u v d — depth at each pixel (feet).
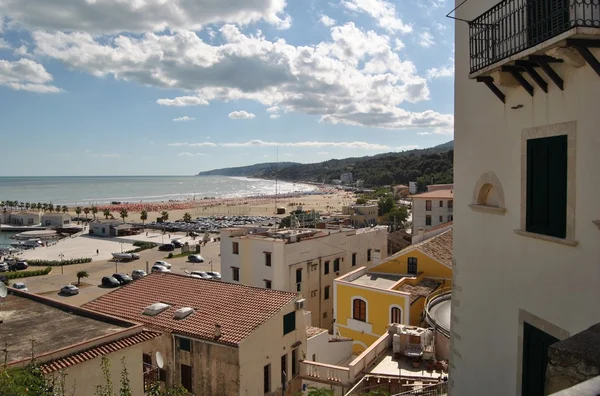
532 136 35.14
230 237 167.73
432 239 146.82
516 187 37.37
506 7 36.19
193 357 78.23
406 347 88.22
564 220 32.22
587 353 21.91
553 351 23.39
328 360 103.91
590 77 29.22
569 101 31.22
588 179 29.55
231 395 74.74
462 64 45.91
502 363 39.55
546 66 31.45
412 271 135.03
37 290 230.07
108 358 57.57
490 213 41.16
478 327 43.32
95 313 70.69
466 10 44.75
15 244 379.96
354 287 122.01
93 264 300.61
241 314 84.02
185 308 87.45
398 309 113.19
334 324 126.62
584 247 29.99
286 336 85.76
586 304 29.84
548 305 33.60
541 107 34.17
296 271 158.10
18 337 62.44
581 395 15.61
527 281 36.09
